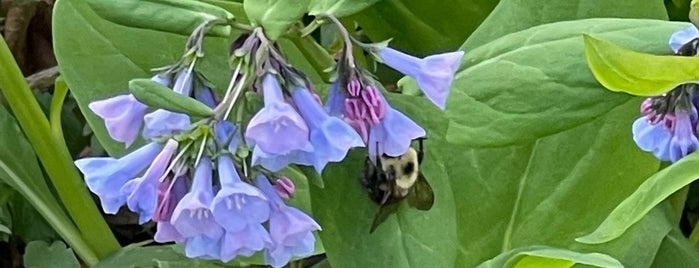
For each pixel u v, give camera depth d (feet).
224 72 0.83
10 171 1.05
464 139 0.74
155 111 0.62
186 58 0.62
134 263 1.03
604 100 0.71
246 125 0.60
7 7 1.31
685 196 0.99
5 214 1.14
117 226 1.25
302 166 0.70
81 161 0.63
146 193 0.60
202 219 0.59
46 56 1.35
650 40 0.72
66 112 1.23
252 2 0.61
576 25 0.73
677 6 1.07
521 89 0.73
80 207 1.04
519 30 0.83
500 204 0.92
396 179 0.72
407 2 1.05
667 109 0.71
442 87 0.66
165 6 0.64
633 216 0.68
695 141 0.71
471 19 1.04
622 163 0.88
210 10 0.64
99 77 0.89
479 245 0.92
